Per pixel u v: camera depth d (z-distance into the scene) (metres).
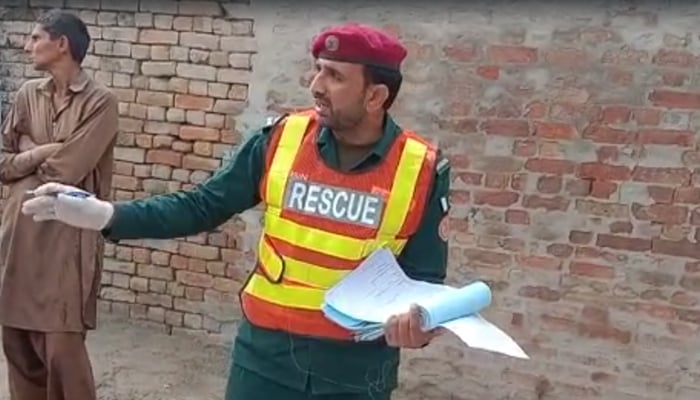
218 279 5.12
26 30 5.48
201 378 4.73
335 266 2.08
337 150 2.13
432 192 2.12
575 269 4.18
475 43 4.29
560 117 4.13
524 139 4.23
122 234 2.15
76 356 3.68
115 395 4.45
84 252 3.63
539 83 4.17
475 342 1.79
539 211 4.23
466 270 4.42
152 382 4.63
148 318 5.35
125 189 5.35
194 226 2.24
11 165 3.57
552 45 4.12
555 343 4.27
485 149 4.32
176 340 5.20
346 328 2.01
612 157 4.05
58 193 2.11
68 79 3.54
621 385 4.14
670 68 3.90
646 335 4.07
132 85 5.27
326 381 2.12
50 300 3.58
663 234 3.99
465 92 4.34
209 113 5.07
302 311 2.10
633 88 3.97
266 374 2.16
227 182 2.26
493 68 4.26
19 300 3.60
